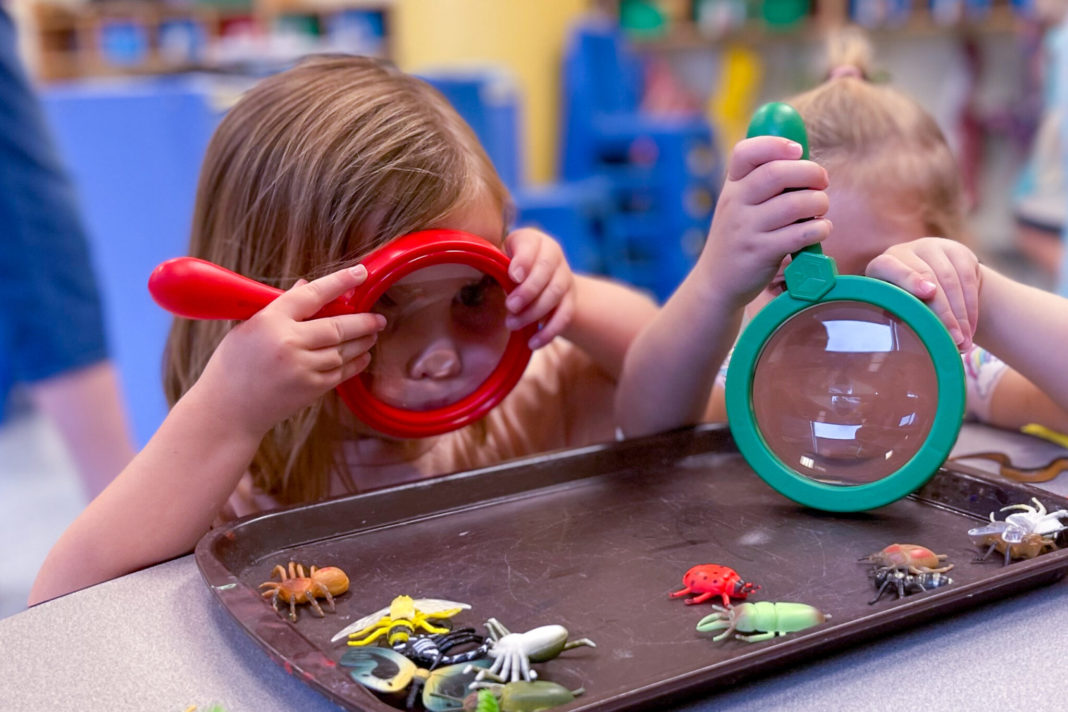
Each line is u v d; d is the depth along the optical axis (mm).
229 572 486
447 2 4020
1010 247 3779
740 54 4570
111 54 4180
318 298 582
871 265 563
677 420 746
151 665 439
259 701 406
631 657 422
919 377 531
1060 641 429
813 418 565
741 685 403
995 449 707
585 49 4012
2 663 445
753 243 580
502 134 3047
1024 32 3910
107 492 588
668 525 568
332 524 566
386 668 406
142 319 2000
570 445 928
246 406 583
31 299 1252
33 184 1239
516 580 504
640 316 866
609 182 3623
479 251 646
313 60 814
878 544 530
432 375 685
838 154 708
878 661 418
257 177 713
